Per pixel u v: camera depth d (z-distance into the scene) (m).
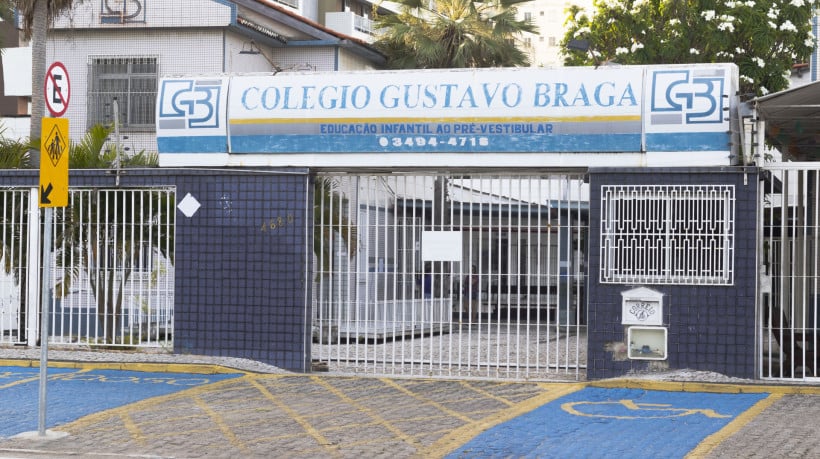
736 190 12.62
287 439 9.70
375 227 13.91
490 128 13.23
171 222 14.98
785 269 14.18
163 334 14.82
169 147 14.24
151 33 24.39
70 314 14.99
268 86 13.91
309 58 27.00
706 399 11.86
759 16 30.36
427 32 29.80
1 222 15.39
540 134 13.10
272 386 12.80
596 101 12.94
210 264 14.16
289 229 13.89
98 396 11.99
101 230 15.11
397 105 13.45
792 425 10.27
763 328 13.62
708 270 12.69
